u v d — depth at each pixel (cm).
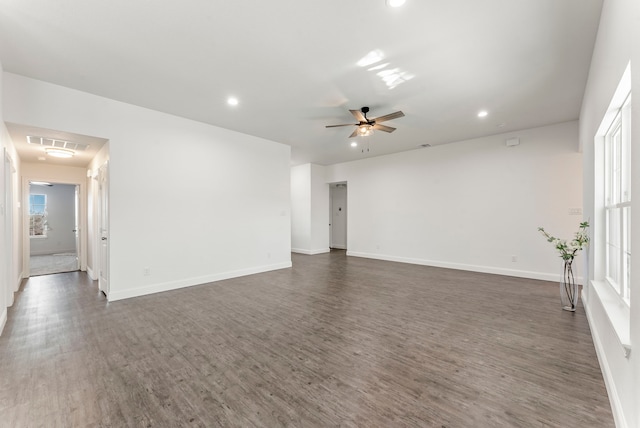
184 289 464
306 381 215
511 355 252
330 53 289
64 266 665
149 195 438
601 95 244
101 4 221
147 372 227
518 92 375
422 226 681
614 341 185
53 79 341
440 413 180
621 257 221
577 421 172
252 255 579
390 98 394
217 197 521
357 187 814
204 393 201
